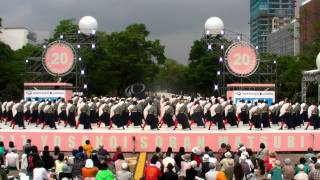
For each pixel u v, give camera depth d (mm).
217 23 74188
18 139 38938
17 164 28484
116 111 41500
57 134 38750
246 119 44156
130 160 34562
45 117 41219
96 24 75188
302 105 44344
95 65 92188
